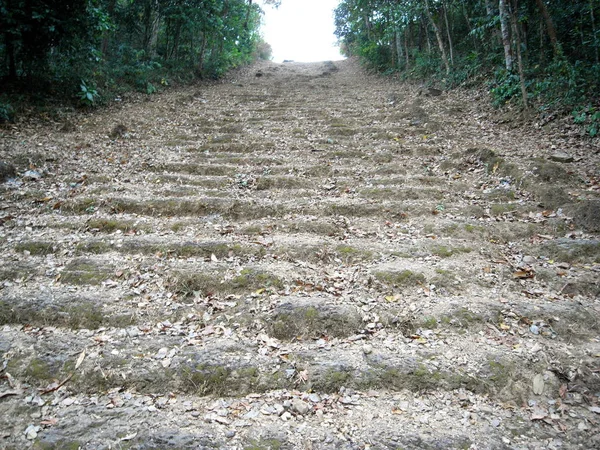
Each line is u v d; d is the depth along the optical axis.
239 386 2.73
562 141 6.33
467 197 5.14
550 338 3.06
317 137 7.64
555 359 2.88
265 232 4.43
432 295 3.51
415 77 12.80
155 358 2.88
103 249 4.06
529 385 2.71
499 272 3.77
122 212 4.80
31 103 7.73
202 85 13.43
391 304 3.42
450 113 8.73
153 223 4.55
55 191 5.12
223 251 4.04
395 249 4.09
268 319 3.24
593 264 3.78
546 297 3.46
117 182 5.46
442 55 11.70
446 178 5.66
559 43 7.83
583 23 8.35
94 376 2.75
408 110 8.91
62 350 2.92
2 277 3.63
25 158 5.80
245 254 4.03
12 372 2.77
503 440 2.37
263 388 2.72
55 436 2.38
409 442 2.36
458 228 4.41
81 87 8.41
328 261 3.96
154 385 2.72
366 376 2.77
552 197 4.75
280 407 2.59
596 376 2.75
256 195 5.29
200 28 12.97
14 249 4.01
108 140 7.17
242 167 6.16
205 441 2.36
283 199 5.16
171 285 3.60
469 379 2.74
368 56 16.69
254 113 9.62
